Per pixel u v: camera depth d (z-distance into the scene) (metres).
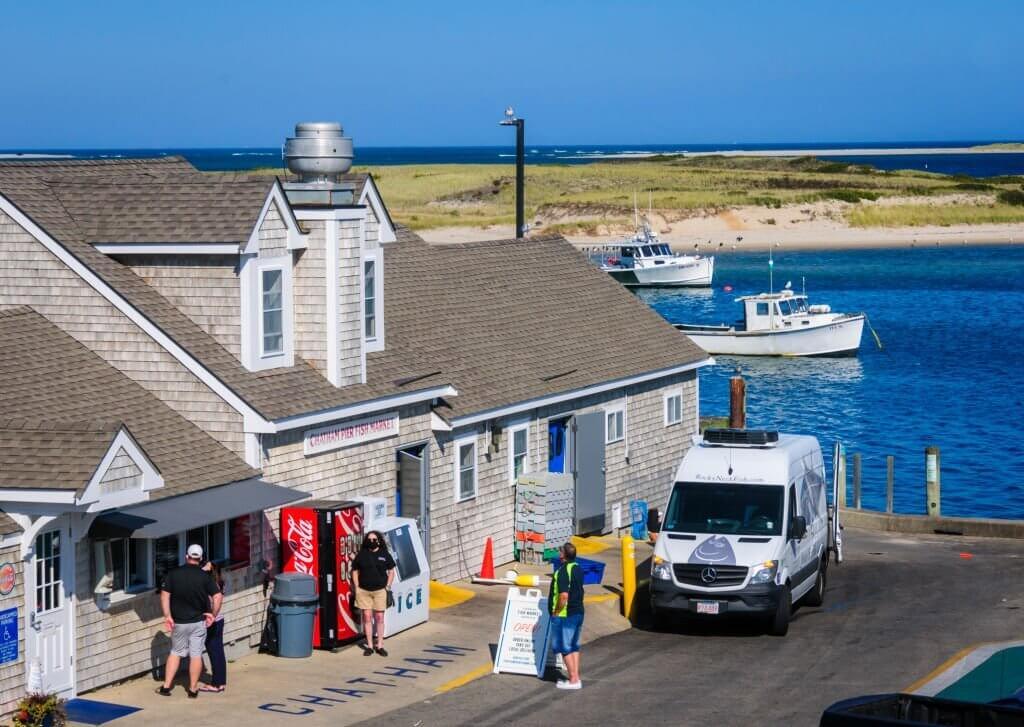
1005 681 18.31
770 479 22.67
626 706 17.39
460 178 178.38
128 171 24.70
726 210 141.88
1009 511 37.91
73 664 16.88
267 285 21.02
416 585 21.48
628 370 30.48
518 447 27.30
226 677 18.20
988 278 103.31
